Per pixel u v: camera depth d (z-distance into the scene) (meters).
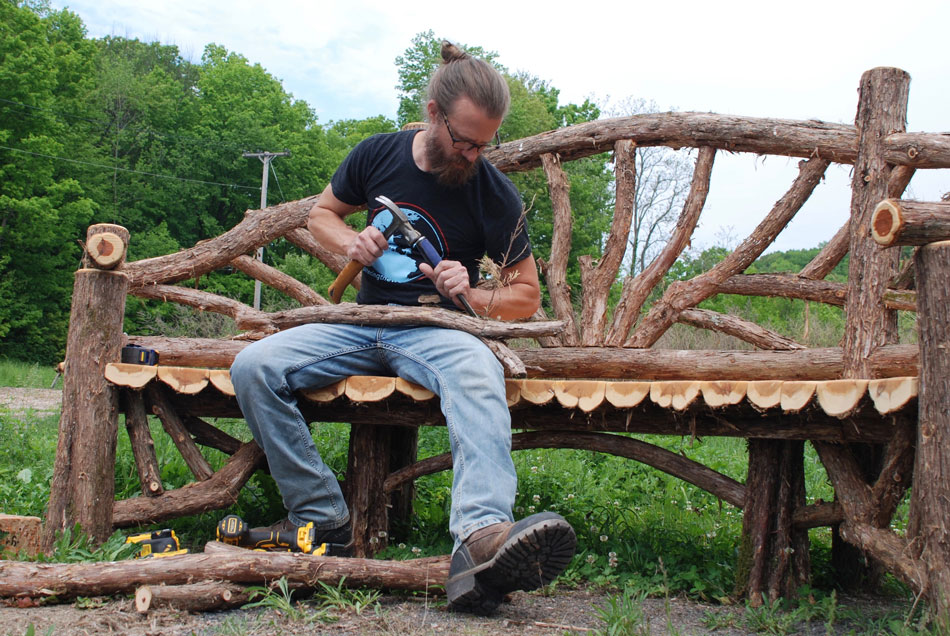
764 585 2.71
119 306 3.16
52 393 13.47
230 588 2.31
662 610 2.57
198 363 4.12
